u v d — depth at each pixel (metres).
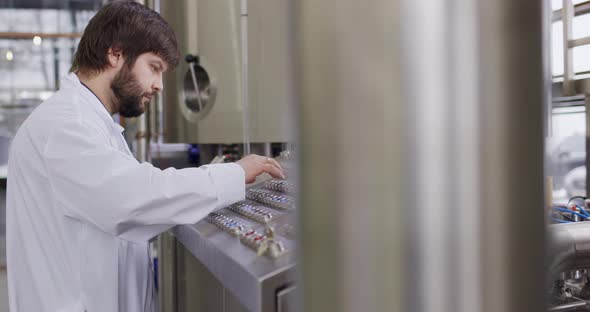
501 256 0.33
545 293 0.35
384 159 0.33
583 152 1.28
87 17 4.98
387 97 0.32
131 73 1.12
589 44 1.10
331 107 0.34
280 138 1.36
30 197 1.04
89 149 0.95
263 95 1.42
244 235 0.87
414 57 0.32
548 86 0.35
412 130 0.32
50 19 4.93
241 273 0.71
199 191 0.96
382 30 0.32
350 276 0.35
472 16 0.32
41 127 1.00
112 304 1.04
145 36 1.11
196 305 1.50
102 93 1.14
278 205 1.02
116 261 1.05
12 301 1.08
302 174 0.37
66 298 1.02
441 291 0.33
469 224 0.32
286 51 0.39
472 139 0.32
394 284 0.34
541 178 0.34
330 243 0.36
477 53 0.32
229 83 1.56
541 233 0.34
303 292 0.38
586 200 1.15
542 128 0.34
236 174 1.03
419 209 0.33
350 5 0.33
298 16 0.36
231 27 1.53
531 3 0.33
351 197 0.34
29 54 4.97
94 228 1.02
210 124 1.62
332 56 0.34
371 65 0.33
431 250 0.33
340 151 0.34
